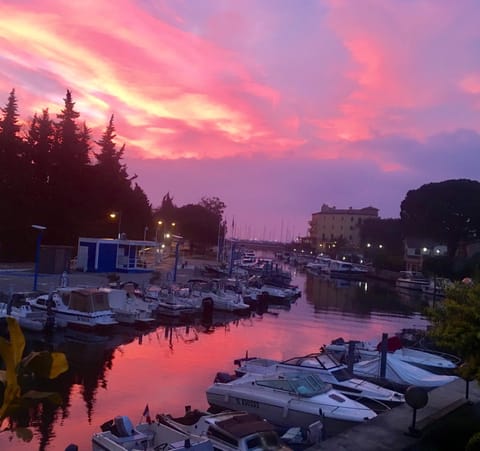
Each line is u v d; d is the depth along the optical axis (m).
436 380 20.25
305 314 48.53
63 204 62.25
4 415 1.40
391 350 26.23
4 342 1.43
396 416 11.91
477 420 12.13
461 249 97.19
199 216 116.56
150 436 12.87
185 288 44.06
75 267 55.91
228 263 83.06
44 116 63.62
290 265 134.00
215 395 17.44
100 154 72.19
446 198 96.00
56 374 1.43
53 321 29.56
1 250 56.41
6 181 57.53
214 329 36.66
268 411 16.30
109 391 20.27
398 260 102.94
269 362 21.52
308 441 14.10
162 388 21.11
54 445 14.62
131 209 74.69
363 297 67.81
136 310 33.97
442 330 10.33
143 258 70.88
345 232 186.50
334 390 17.25
